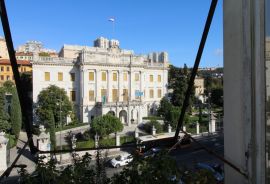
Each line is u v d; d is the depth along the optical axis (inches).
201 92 3075.8
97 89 2123.5
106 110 2058.3
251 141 110.8
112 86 2185.0
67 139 1493.6
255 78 109.3
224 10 122.3
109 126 1384.1
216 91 2556.6
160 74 2500.0
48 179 109.4
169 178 111.7
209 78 3075.8
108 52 2160.4
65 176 111.3
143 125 1905.8
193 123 1777.8
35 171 111.6
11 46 81.1
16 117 1481.3
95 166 135.1
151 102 2442.2
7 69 2839.6
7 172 95.0
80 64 2080.5
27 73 2269.9
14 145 1240.2
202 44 107.5
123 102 2105.1
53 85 1867.6
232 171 119.6
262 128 107.9
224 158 120.9
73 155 141.0
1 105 1512.1
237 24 115.1
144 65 2310.5
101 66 2133.4
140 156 118.1
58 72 2047.2
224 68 123.6
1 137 959.6
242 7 112.4
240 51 113.9
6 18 77.7
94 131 1405.0
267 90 106.7
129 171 115.6
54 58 2023.9
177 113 1625.2
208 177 117.0
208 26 105.3
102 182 120.0
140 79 2306.8
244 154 113.5
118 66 2199.8
